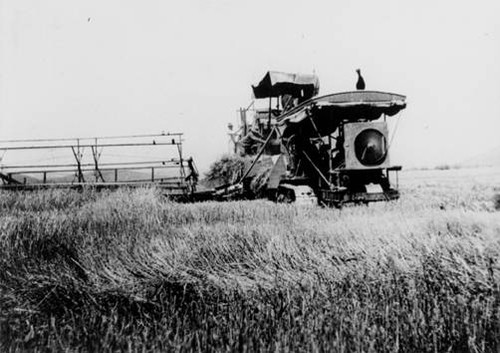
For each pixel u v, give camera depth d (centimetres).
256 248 570
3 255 621
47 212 1003
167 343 428
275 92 1591
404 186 1986
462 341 429
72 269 554
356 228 642
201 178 1969
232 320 446
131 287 492
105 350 430
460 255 505
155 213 980
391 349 422
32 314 476
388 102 1174
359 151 1142
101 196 1291
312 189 1301
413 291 457
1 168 1541
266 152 1689
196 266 535
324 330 431
